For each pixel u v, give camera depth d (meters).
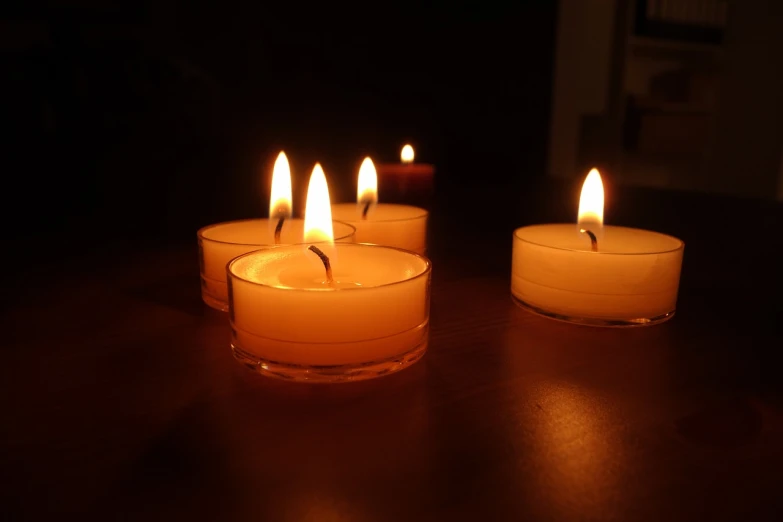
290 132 0.64
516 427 0.14
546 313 0.20
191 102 0.56
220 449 0.14
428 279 0.17
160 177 0.50
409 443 0.14
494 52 0.68
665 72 0.81
